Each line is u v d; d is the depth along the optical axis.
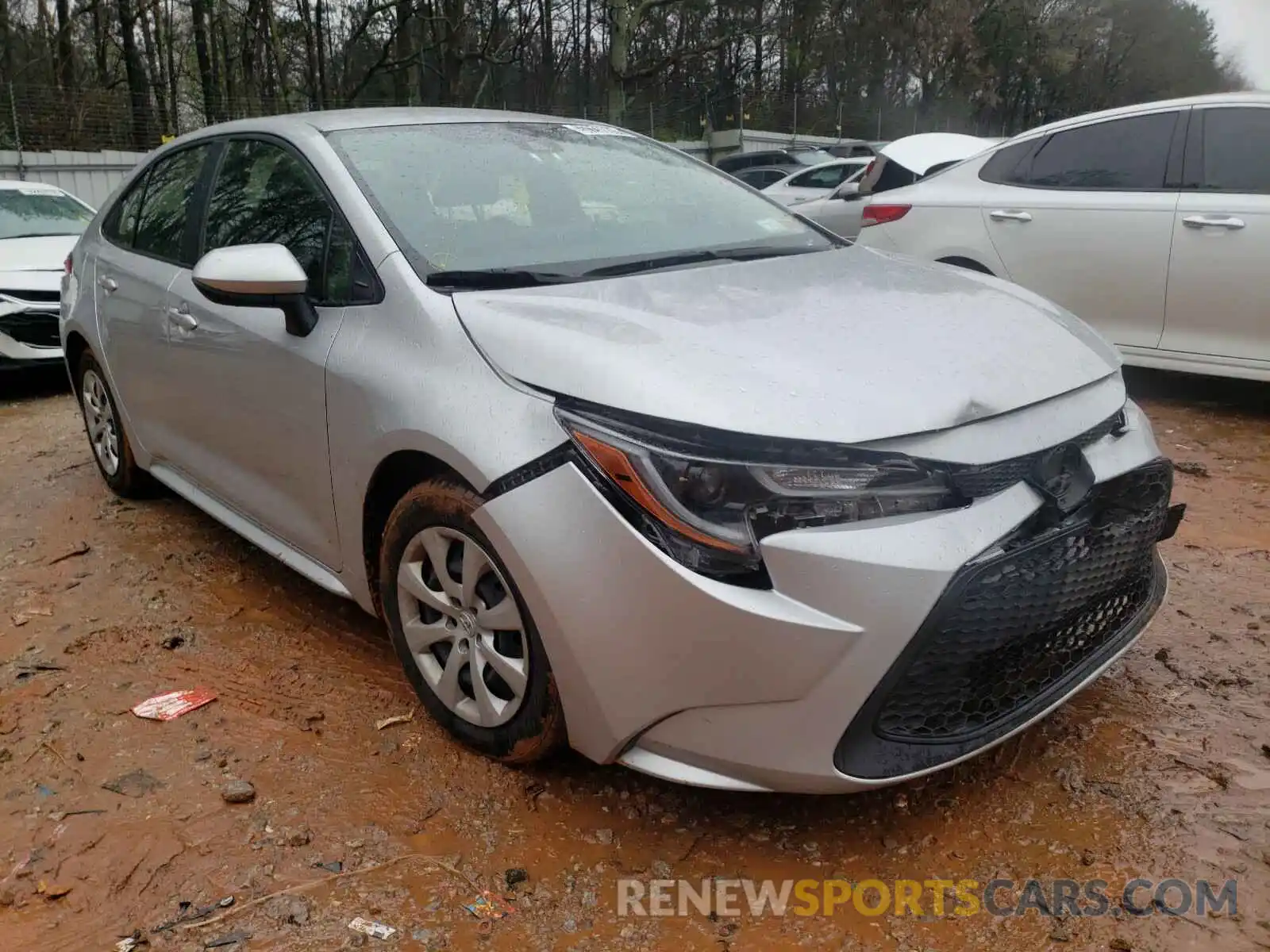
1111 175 5.68
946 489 2.09
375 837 2.36
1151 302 5.53
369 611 2.95
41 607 3.62
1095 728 2.73
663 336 2.30
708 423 2.03
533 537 2.20
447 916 2.13
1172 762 2.58
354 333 2.73
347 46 27.56
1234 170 5.25
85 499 4.76
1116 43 50.69
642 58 31.70
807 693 2.02
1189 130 5.43
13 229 8.06
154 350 3.77
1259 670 3.00
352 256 2.83
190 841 2.36
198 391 3.49
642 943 2.06
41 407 6.96
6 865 2.30
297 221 3.06
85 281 4.46
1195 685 2.94
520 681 2.40
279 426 3.04
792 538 2.00
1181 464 4.85
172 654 3.26
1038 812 2.41
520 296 2.57
